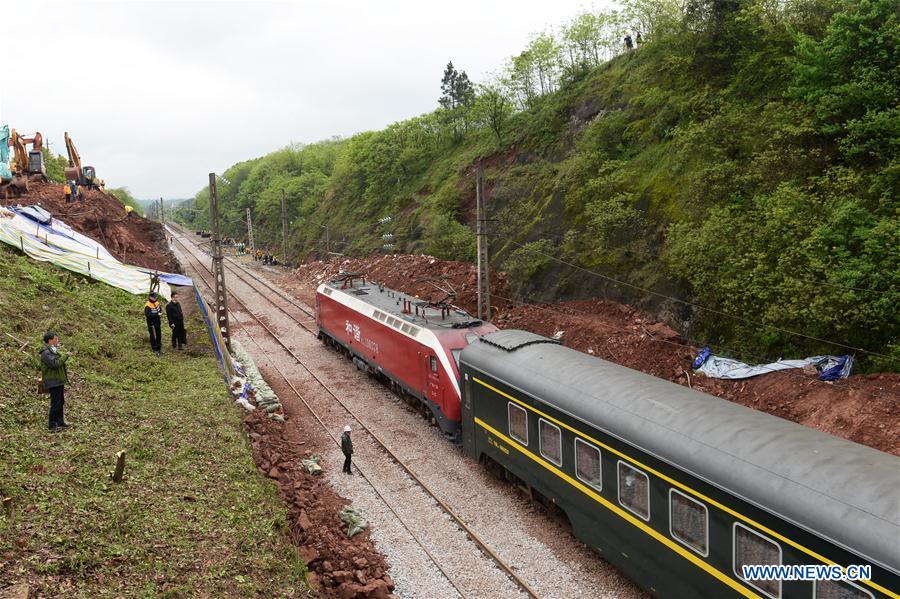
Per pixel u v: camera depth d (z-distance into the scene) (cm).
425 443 1759
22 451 1036
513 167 3934
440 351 1733
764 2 2419
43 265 2253
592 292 2580
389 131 5862
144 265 3597
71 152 4653
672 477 919
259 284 4950
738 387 1742
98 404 1377
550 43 4631
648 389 1090
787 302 1638
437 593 1078
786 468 784
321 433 1845
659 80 3069
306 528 1212
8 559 732
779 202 1730
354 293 2595
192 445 1305
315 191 7606
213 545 939
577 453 1145
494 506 1386
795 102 2092
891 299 1452
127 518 929
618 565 1062
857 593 664
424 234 4162
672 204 2423
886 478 710
